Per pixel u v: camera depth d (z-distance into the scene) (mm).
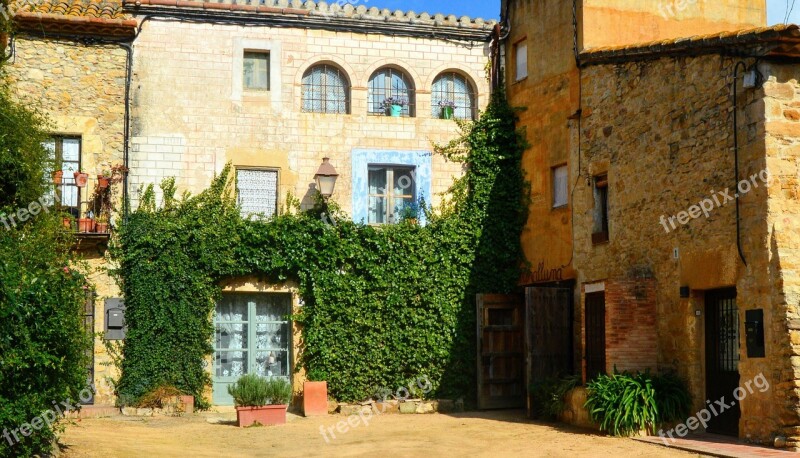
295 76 19734
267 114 19531
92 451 12625
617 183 16750
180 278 18578
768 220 13062
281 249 19047
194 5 19203
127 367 18234
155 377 18312
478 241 19906
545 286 19203
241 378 16719
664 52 15344
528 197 19641
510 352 19688
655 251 15617
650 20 18328
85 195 18422
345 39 20062
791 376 12680
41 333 10812
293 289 19250
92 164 18578
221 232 18750
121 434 14773
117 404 18141
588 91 17719
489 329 19531
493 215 19984
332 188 19219
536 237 19359
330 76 20125
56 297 11086
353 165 19828
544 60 19203
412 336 19453
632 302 15461
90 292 18000
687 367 14695
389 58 20250
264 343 19344
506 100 20406
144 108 18953
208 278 18703
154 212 18656
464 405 19375
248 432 15578
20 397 10555
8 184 14398
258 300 19422
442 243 19812
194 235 18625
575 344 18047
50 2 18641
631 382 14594
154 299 18453
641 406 14312
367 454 13312
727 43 13766
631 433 14289
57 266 12023
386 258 19500
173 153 18984
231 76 19422
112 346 18281
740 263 13578
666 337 15250
